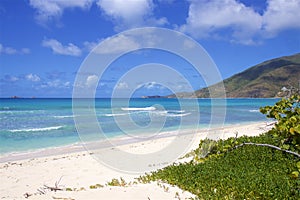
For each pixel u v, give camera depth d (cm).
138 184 789
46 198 633
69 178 1094
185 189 709
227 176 760
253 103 7138
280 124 554
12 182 1063
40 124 2842
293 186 655
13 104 6266
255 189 659
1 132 2367
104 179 1052
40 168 1263
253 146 978
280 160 849
